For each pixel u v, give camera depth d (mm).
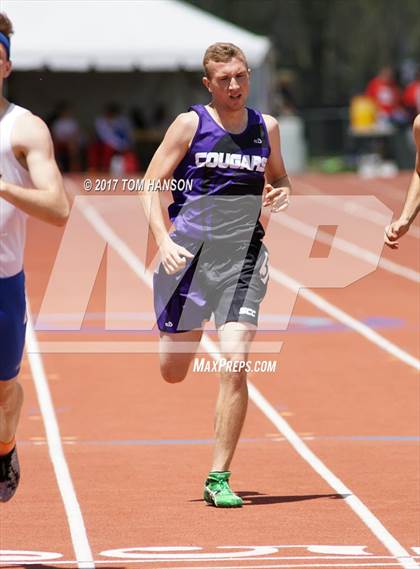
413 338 29297
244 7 121812
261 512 15508
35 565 13242
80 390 23781
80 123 82812
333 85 129250
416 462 18281
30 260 44406
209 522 15047
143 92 83000
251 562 13242
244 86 15766
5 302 12516
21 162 12148
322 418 21344
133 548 13906
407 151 83625
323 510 15602
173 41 73688
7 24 12242
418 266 43031
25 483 17125
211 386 24078
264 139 16047
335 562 13234
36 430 20562
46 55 72938
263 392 23562
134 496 16391
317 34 123312
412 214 16609
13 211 12281
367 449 19156
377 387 23906
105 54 73188
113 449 19219
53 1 74812
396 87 88375
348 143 90562
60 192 11930
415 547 13852
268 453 18938
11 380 12953
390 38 119562
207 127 15867
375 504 15883
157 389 23812
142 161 79188
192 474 17641
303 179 77312
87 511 15633
